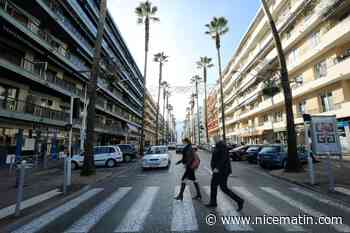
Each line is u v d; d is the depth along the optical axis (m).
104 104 39.16
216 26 33.41
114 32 43.91
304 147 15.76
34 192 8.12
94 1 32.56
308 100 23.70
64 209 6.01
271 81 28.45
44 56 21.86
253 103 41.28
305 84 22.58
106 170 15.12
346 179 9.41
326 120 8.16
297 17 24.55
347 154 18.08
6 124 18.56
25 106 20.14
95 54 13.09
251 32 39.31
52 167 17.28
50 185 9.45
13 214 5.54
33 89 22.03
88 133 12.43
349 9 17.83
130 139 65.25
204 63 51.28
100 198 7.20
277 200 6.46
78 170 15.91
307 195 7.11
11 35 17.58
